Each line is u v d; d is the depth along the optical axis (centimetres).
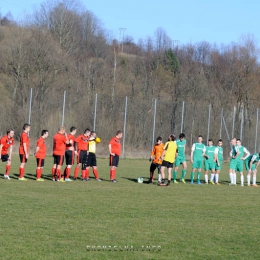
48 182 3083
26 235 1534
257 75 9350
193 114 6456
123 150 6053
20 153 3136
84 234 1580
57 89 7506
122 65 11225
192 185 3400
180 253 1399
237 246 1503
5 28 9694
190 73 9656
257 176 4641
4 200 2200
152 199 2467
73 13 12475
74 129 3219
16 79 7512
